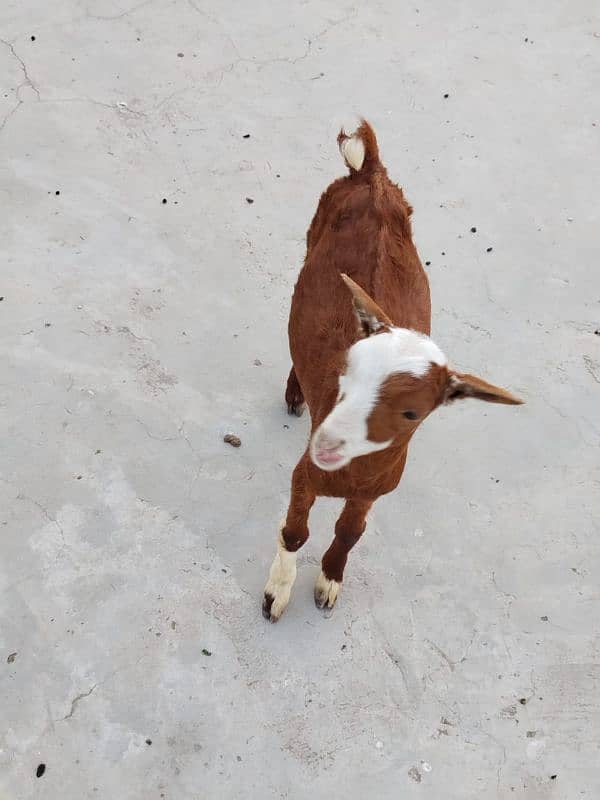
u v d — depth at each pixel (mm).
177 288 2715
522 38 3400
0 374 2578
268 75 3113
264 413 2580
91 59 3068
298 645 2381
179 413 2566
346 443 2098
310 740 2316
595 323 2752
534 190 2934
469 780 2309
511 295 2771
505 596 2447
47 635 2359
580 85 3250
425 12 3449
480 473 2557
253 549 2453
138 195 2836
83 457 2510
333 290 2289
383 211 2311
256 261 2766
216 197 2850
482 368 2672
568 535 2508
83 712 2309
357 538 2344
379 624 2408
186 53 3139
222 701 2332
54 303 2670
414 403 2074
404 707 2350
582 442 2605
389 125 3016
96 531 2445
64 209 2797
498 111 3115
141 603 2395
